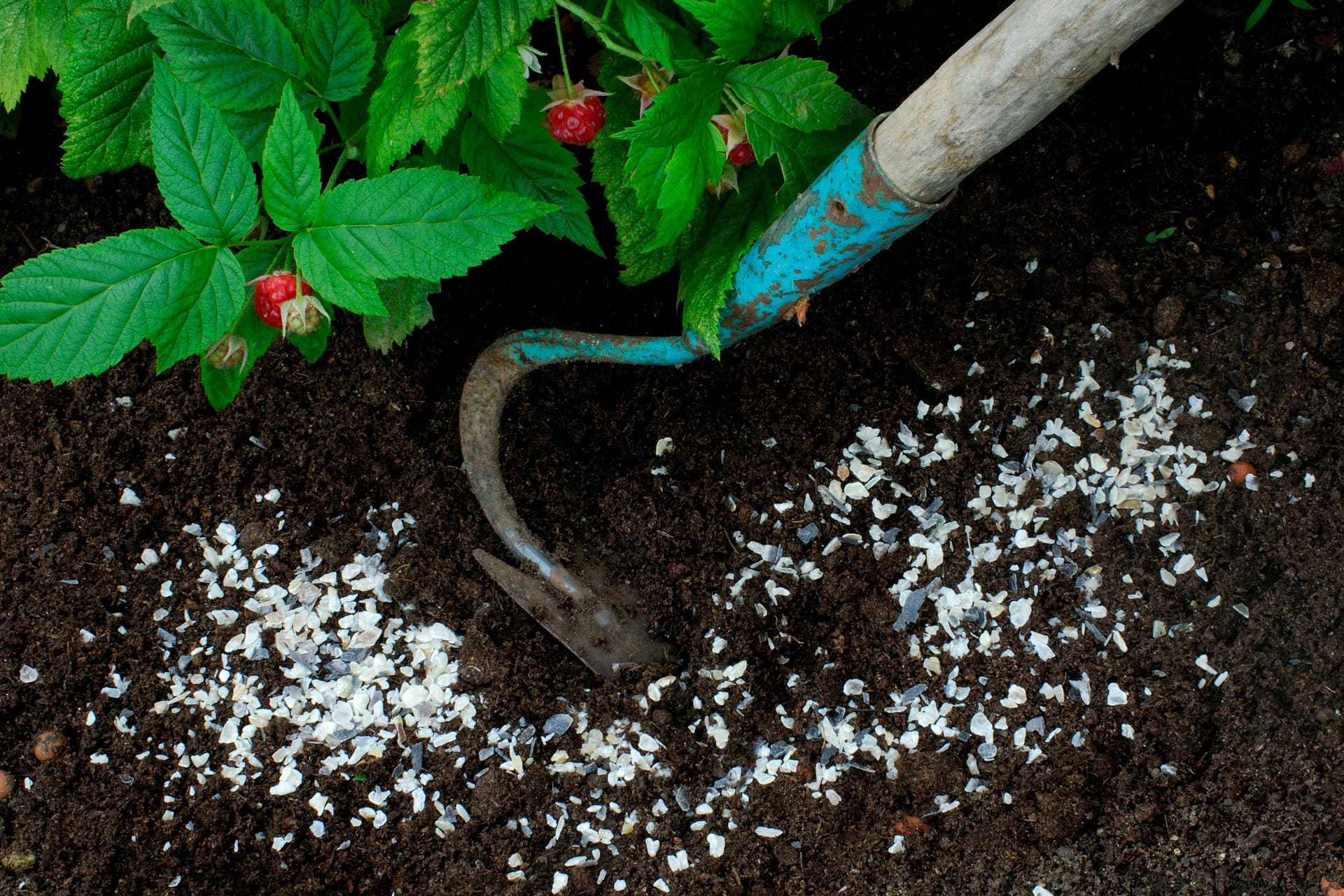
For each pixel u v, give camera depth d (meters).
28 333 0.69
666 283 0.92
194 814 0.90
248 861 0.90
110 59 0.75
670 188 0.72
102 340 0.69
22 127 0.92
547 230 0.80
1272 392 0.90
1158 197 0.90
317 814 0.90
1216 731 0.89
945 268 0.91
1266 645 0.89
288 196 0.70
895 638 0.90
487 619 0.91
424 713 0.90
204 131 0.69
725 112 0.75
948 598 0.90
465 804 0.90
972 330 0.91
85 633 0.91
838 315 0.91
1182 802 0.88
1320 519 0.89
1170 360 0.90
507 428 0.92
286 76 0.74
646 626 0.91
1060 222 0.91
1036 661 0.90
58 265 0.69
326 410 0.92
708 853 0.89
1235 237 0.90
